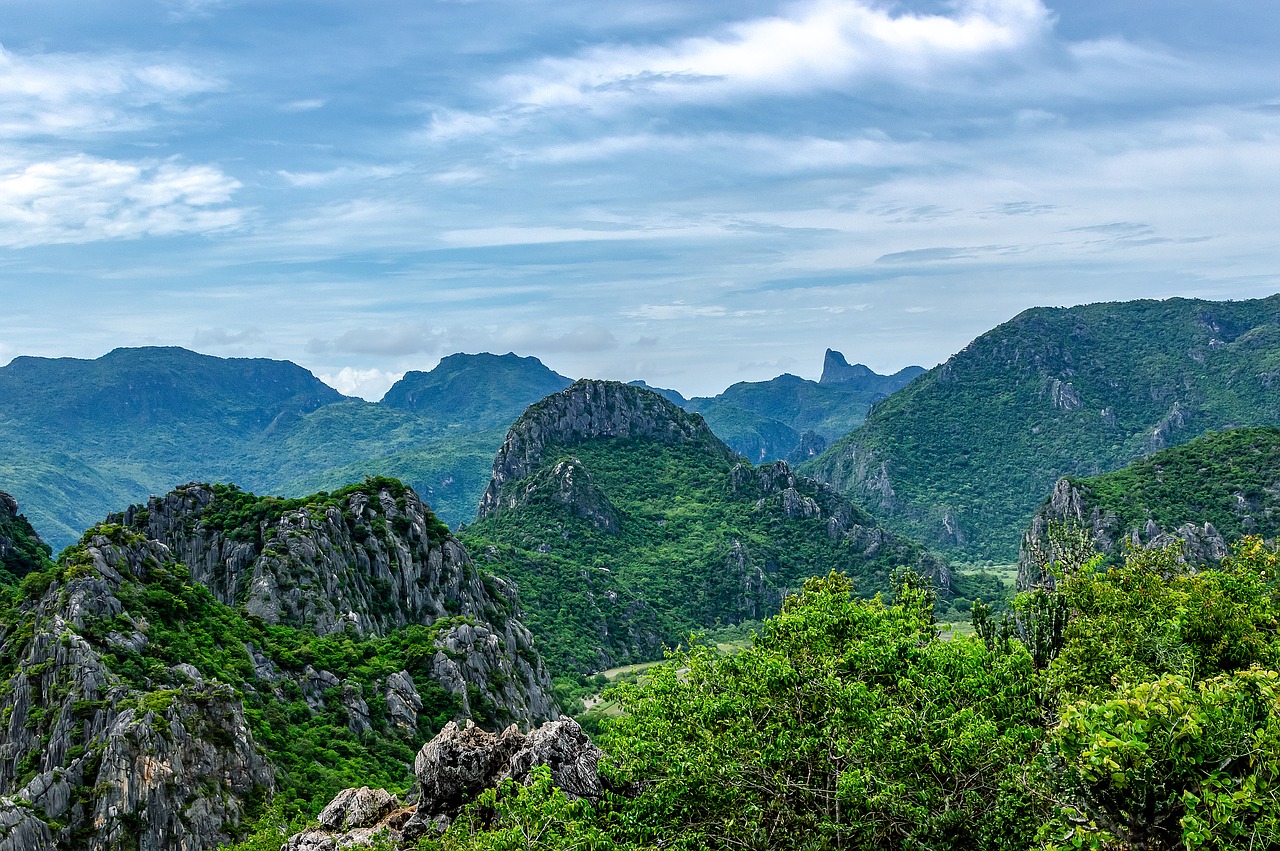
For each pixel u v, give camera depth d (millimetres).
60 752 75312
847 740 42531
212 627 104625
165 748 75125
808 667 49906
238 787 78875
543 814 40156
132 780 72438
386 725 109438
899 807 39062
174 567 113062
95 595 92250
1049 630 72375
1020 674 49469
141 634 92188
